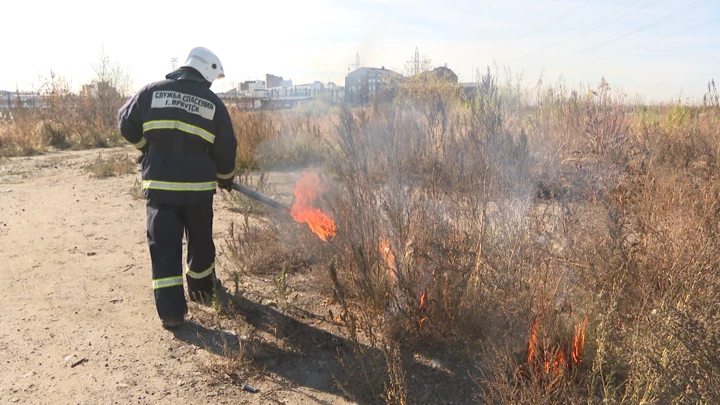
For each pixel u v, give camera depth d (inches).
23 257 199.2
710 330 94.4
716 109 404.2
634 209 159.0
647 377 97.3
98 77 820.0
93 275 182.2
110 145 615.5
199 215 150.4
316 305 155.3
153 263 143.4
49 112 712.4
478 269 132.6
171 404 112.0
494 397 103.6
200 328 144.3
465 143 173.6
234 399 114.7
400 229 139.9
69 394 114.2
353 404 113.0
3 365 124.8
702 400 91.1
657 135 301.3
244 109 522.0
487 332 125.2
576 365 111.3
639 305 116.9
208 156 149.9
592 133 243.9
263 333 140.7
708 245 122.9
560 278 124.0
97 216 259.1
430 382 117.7
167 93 145.1
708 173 201.3
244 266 182.7
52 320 148.6
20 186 333.7
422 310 131.3
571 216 150.9
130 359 129.0
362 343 133.9
